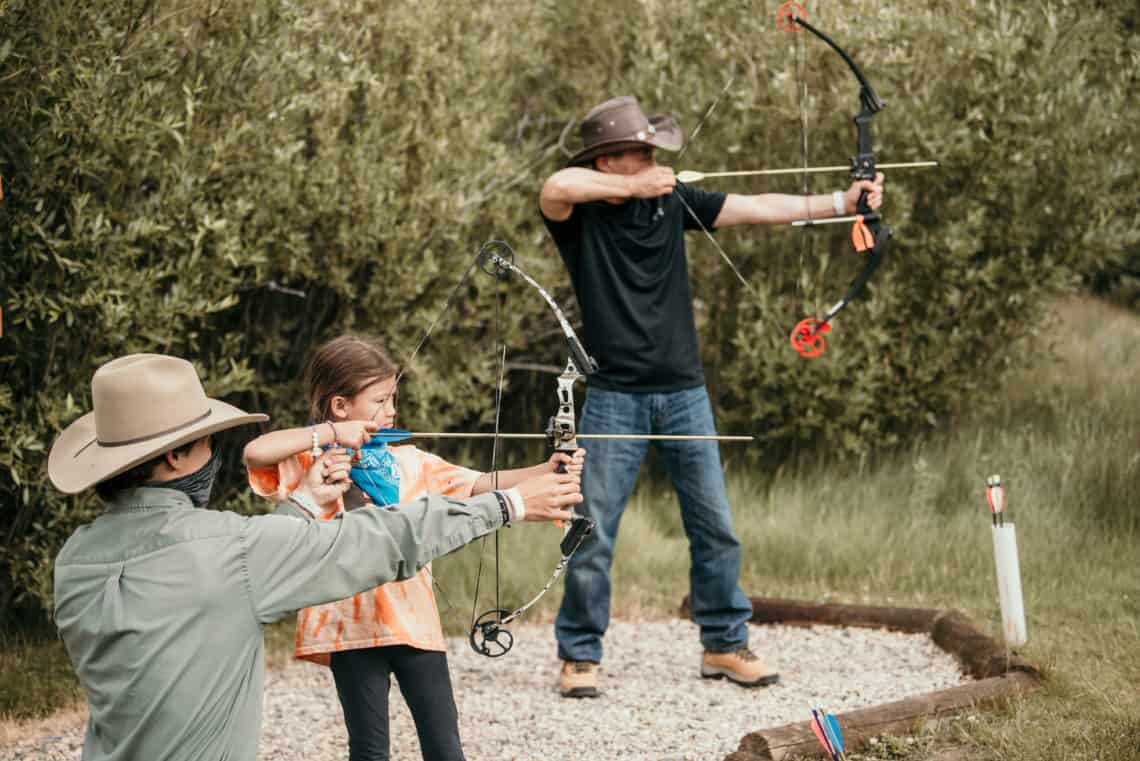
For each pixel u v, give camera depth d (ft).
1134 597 16.38
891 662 14.99
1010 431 23.11
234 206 17.52
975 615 16.34
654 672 15.16
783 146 23.49
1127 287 31.53
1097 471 20.51
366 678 8.97
